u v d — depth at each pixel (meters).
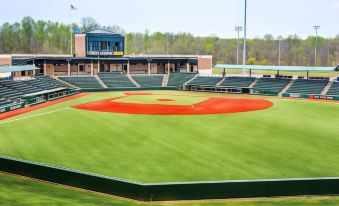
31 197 17.94
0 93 54.69
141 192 19.20
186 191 19.41
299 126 39.59
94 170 24.77
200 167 25.67
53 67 84.75
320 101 61.66
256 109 51.75
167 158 27.66
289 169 25.41
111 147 30.56
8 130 36.31
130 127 38.62
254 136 34.81
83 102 58.81
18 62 77.50
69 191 20.23
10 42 167.38
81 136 34.28
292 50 193.12
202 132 36.41
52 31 176.88
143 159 27.36
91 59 84.94
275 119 43.78
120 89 78.44
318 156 28.47
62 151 29.16
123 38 87.62
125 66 92.00
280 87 72.69
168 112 48.78
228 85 78.44
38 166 22.16
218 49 195.00
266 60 184.62
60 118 43.47
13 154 28.03
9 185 20.05
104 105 55.31
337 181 20.36
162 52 187.75
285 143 32.28
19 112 47.78
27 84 64.12
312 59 184.25
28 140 32.41
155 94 72.25
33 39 171.75
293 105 56.16
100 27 189.25
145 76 86.69
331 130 37.69
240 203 19.00
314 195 20.31
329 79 76.62
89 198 18.98
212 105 55.81
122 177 23.53
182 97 67.00
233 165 26.14
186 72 88.12
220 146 31.12
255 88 74.06
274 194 20.02
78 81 78.75
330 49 190.00
